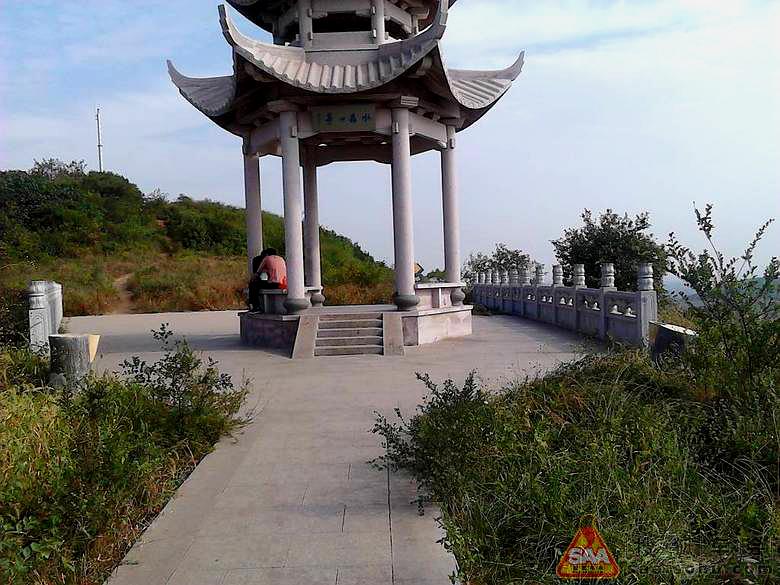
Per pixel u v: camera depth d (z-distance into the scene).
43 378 9.51
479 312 26.17
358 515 5.40
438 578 4.34
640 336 13.17
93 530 4.68
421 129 16.28
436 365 12.64
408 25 16.89
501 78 17.86
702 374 7.02
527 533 4.52
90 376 8.34
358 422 8.34
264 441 7.57
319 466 6.64
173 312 32.62
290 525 5.24
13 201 48.16
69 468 5.10
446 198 17.80
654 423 5.80
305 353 14.27
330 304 27.98
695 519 4.64
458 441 5.68
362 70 14.96
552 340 16.55
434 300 17.11
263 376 11.92
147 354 15.59
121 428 6.47
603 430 5.74
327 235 47.59
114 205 54.03
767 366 6.67
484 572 4.16
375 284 30.64
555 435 5.97
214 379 8.12
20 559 3.96
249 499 5.80
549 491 4.59
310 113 15.42
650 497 4.72
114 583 4.38
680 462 5.20
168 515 5.48
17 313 13.07
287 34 16.78
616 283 23.08
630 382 7.40
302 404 9.48
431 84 15.42
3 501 4.67
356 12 15.66
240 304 34.19
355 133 16.61
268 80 14.73
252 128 17.45
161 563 4.64
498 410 6.40
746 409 6.14
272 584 4.31
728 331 7.11
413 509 5.50
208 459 6.93
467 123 18.81
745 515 4.55
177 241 52.22
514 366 12.24
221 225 53.91
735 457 5.62
